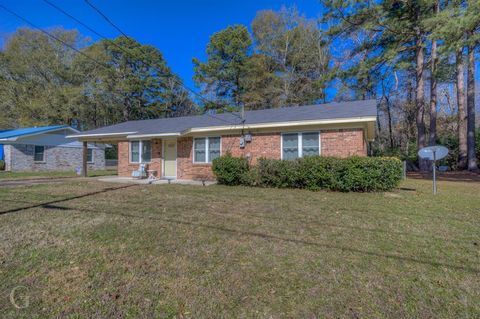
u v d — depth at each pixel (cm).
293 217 535
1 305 236
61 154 2138
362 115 909
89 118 2983
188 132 1198
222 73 2747
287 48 2642
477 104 2720
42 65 2844
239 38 2703
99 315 223
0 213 562
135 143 1414
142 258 335
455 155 1941
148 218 525
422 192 861
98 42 2888
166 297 250
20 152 1881
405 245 378
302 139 1045
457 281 277
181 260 329
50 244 381
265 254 348
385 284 272
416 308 232
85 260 329
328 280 280
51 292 257
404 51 1770
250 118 1225
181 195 802
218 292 258
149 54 3009
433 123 1723
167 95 3159
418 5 1512
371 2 1625
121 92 2920
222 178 1057
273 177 962
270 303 240
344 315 223
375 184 840
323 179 881
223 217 534
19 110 2758
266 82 2719
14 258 334
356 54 1958
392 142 2638
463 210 596
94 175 1644
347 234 428
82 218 523
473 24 977
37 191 875
